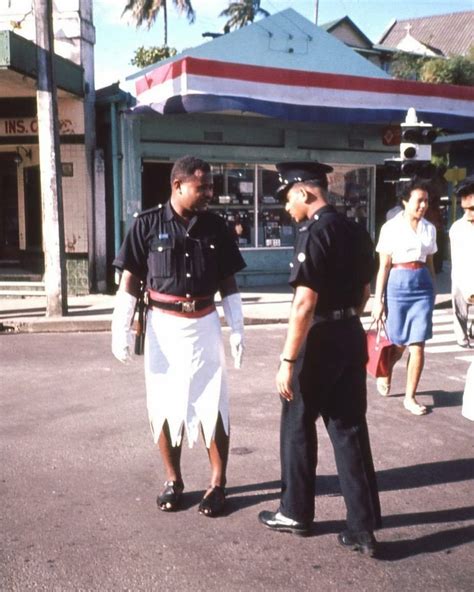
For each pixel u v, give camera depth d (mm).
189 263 3953
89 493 4398
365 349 3674
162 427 4082
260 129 14758
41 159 10891
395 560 3549
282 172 3670
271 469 4793
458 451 5125
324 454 5082
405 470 4766
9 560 3533
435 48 52469
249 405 6348
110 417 5988
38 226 14945
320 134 15375
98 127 14367
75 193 13703
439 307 12438
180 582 3320
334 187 15859
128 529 3891
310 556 3582
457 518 4043
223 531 3863
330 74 13781
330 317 3561
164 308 4004
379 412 6055
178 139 14078
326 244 3422
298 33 14867
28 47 11258
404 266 5832
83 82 13406
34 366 7957
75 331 10641
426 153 11344
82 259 13781
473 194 5785
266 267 15148
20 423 5828
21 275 14227
